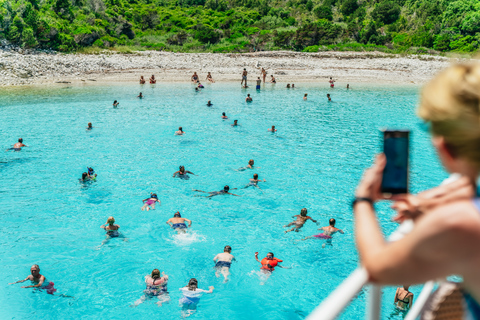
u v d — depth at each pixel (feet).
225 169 56.39
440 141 3.34
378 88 141.79
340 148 67.05
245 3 314.35
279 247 36.55
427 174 54.65
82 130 75.20
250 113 94.58
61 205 44.06
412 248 3.08
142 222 40.70
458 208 3.04
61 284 30.73
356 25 249.55
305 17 296.51
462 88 3.10
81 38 169.89
